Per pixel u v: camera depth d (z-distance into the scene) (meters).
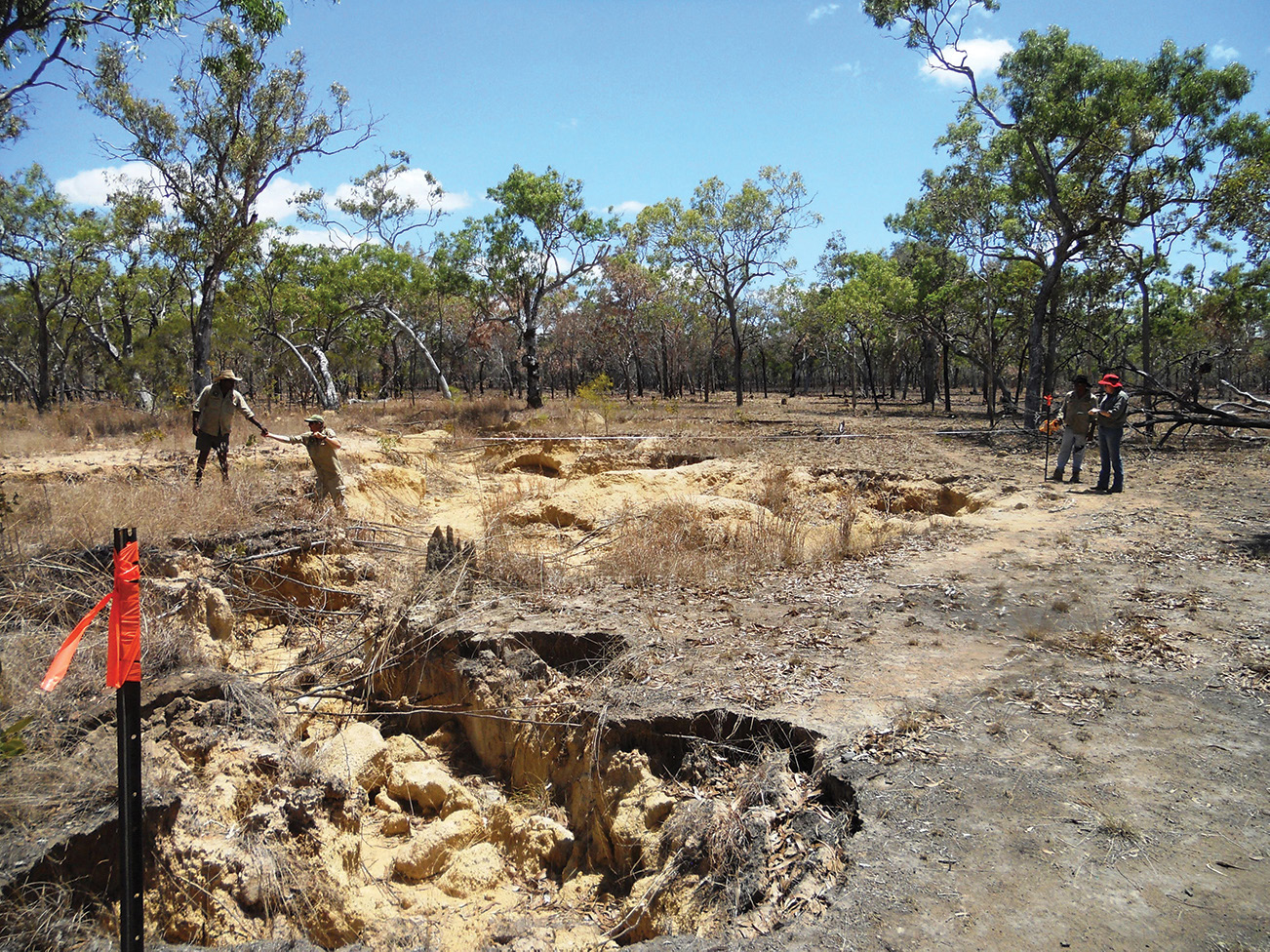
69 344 37.00
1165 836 3.85
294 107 20.56
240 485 10.75
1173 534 9.34
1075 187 24.31
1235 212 21.31
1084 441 13.12
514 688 6.24
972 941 3.24
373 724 6.81
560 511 12.48
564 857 5.19
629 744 5.35
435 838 5.19
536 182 30.62
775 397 60.31
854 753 4.67
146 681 5.59
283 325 34.97
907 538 9.99
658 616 7.16
